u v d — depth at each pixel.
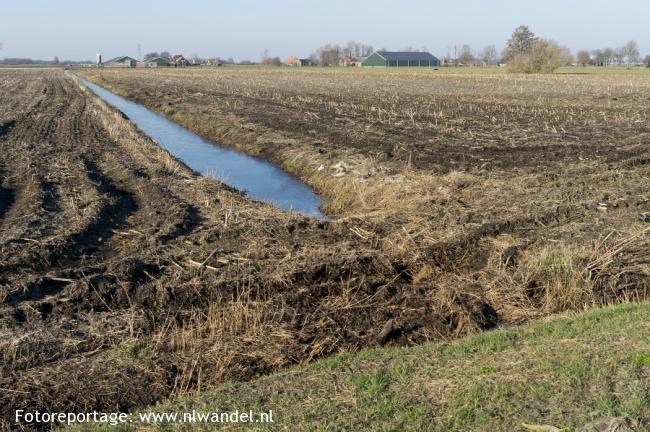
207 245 11.56
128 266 10.11
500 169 17.58
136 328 8.42
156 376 7.39
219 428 5.79
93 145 22.52
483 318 9.24
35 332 8.12
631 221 12.80
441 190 15.09
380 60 147.50
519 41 138.25
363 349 8.16
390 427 5.46
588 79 69.31
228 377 7.52
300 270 10.16
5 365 7.46
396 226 12.57
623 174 16.80
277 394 6.41
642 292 9.93
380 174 16.89
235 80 70.06
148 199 15.01
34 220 13.00
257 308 8.93
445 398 5.88
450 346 7.48
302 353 8.11
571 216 13.20
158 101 42.75
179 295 9.40
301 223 12.62
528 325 8.20
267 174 20.19
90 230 12.51
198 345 8.08
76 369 7.46
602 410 5.33
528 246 11.48
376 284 10.15
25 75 87.56
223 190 15.78
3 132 25.41
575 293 9.74
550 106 35.66
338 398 6.14
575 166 17.84
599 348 6.58
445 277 10.58
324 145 21.80
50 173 17.50
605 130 25.17
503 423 5.35
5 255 10.92
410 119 29.20
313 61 176.12
